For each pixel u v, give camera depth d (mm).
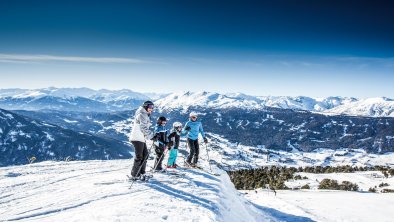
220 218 7562
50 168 14312
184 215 6914
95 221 6074
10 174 12562
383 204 18844
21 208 7492
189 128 13195
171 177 11023
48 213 7000
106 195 8344
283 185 28531
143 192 8688
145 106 9750
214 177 12422
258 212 13008
